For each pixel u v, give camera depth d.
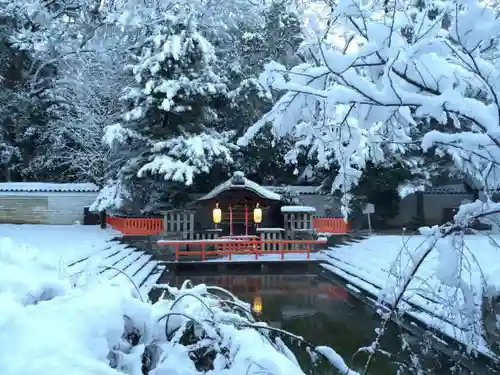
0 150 27.38
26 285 4.20
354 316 11.94
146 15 26.31
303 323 11.24
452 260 3.71
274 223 25.75
